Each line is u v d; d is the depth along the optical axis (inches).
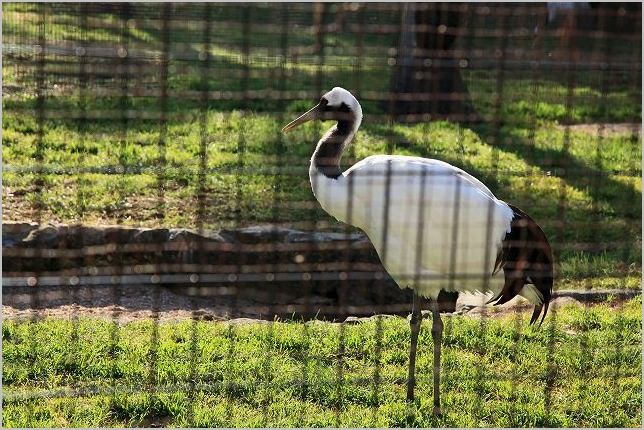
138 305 447.8
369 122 740.7
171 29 750.5
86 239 481.4
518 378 385.4
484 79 861.8
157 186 573.0
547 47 759.1
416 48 749.3
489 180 619.8
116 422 335.3
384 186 373.4
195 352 377.7
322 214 555.2
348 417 344.2
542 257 382.9
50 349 380.2
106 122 666.2
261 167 617.9
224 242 484.4
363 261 490.0
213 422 334.0
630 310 457.4
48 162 596.7
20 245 472.1
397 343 412.5
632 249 539.5
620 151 716.7
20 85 693.3
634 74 876.0
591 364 398.6
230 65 751.7
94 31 740.0
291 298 479.8
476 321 438.6
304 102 740.0
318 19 365.1
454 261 356.2
